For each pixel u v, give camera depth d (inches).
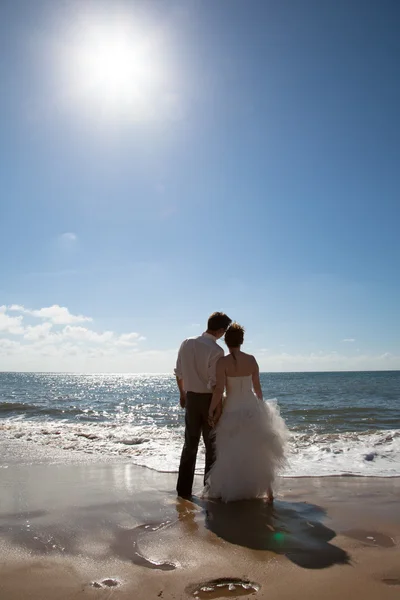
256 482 164.7
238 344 176.4
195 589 92.6
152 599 88.0
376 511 152.0
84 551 113.8
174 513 148.6
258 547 117.4
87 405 906.1
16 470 214.2
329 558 109.8
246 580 97.2
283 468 173.0
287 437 175.8
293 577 98.6
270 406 178.5
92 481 193.3
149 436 337.7
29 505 155.9
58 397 1188.5
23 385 2108.8
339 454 259.6
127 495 171.2
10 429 371.6
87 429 391.5
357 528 133.9
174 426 467.5
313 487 187.5
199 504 160.4
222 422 170.1
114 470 216.1
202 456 261.0
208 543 120.3
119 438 322.0
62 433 348.5
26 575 98.9
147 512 149.4
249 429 167.2
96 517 143.2
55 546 117.1
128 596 89.2
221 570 102.3
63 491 175.8
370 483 194.4
